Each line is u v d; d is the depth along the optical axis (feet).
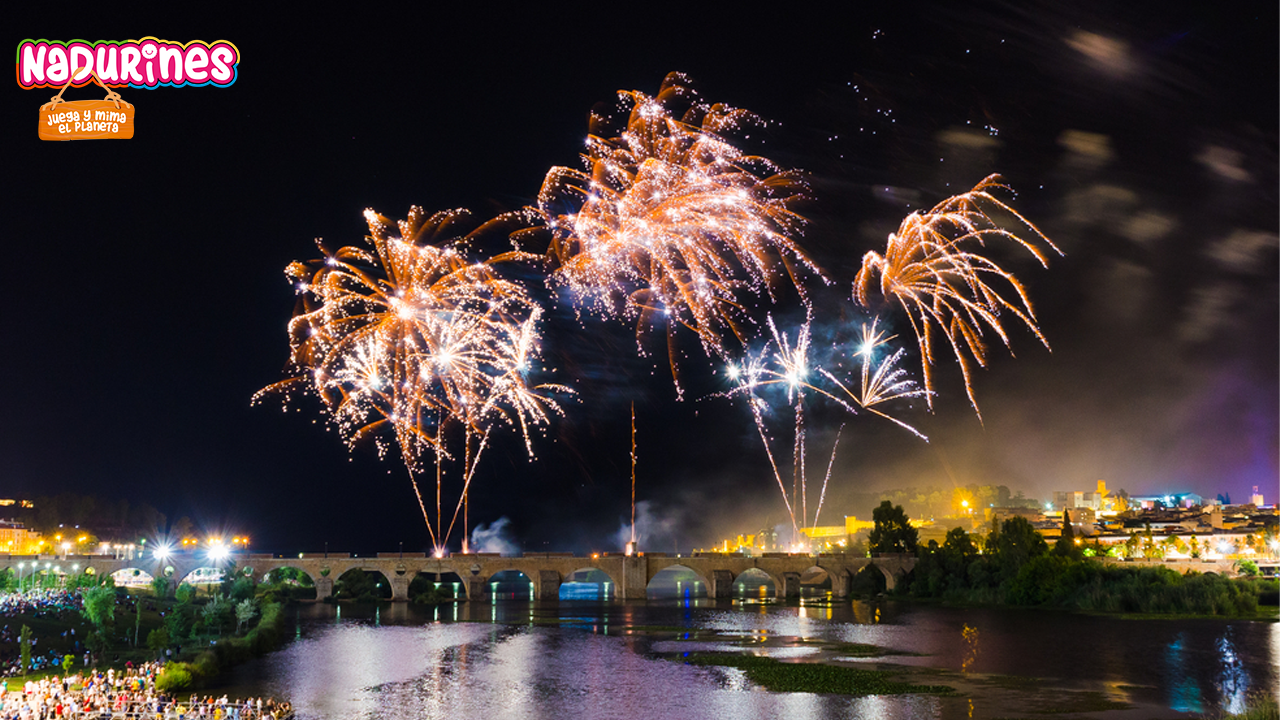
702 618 623.77
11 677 331.36
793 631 537.24
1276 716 286.25
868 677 374.22
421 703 333.21
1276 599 624.59
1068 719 299.38
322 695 346.33
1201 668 387.34
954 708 316.19
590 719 308.40
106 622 432.25
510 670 402.72
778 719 304.71
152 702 290.56
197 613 524.52
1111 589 629.10
